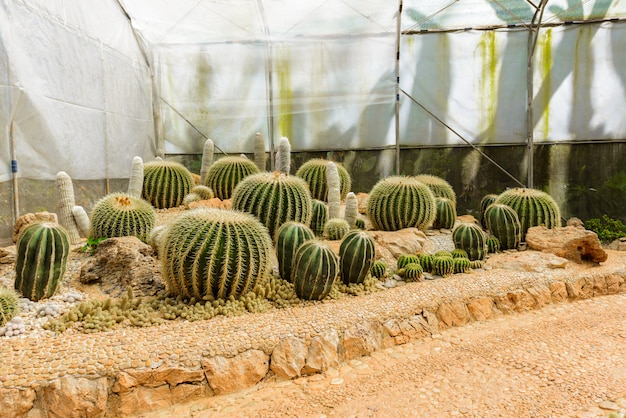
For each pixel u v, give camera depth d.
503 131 10.40
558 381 3.57
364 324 4.23
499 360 3.96
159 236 5.29
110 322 3.81
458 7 9.91
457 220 8.97
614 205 9.98
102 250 4.98
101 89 8.46
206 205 7.19
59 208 6.53
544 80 10.20
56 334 3.64
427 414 3.17
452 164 10.59
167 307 4.14
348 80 10.53
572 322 4.82
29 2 6.39
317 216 6.53
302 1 9.66
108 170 8.73
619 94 9.93
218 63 10.73
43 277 4.15
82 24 7.82
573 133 10.18
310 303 4.53
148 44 10.53
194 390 3.40
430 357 4.05
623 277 5.98
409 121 10.59
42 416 3.04
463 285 5.22
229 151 10.91
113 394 3.21
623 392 3.38
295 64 10.59
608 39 9.88
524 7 9.76
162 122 10.95
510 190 7.86
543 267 5.90
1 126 5.89
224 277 4.16
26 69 6.33
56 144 7.03
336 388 3.55
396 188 7.05
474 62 10.36
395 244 6.29
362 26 10.17
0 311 3.67
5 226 5.97
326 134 10.71
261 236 4.41
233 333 3.79
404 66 10.52
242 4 9.72
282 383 3.64
